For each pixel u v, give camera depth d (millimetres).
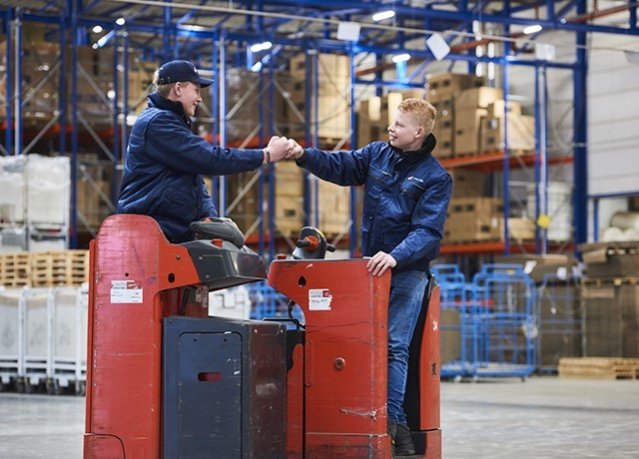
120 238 5871
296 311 21203
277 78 23531
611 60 25297
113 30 22875
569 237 25797
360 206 24516
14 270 16984
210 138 23312
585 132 25812
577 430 10875
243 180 23688
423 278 6566
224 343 5707
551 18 23203
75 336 15258
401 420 6480
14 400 14523
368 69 28641
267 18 26125
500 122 24781
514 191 27203
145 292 5809
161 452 5793
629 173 24875
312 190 23797
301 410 6219
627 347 20594
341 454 6129
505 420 11945
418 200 6586
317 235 6535
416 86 27859
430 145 6621
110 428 5828
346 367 6141
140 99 22125
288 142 6449
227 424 5691
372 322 6105
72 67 21203
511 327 20797
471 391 16750
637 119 24766
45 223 18234
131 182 6086
